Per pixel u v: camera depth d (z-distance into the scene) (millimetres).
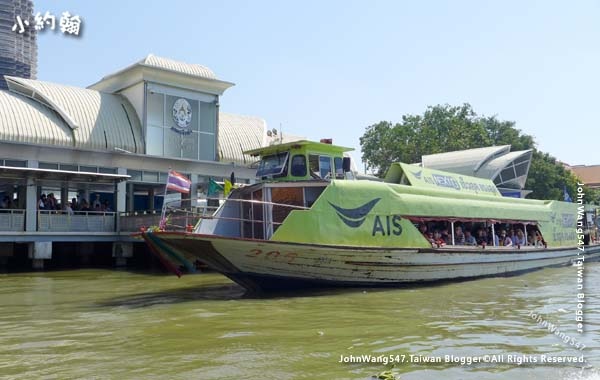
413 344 7863
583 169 92500
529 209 21234
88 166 24672
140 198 30359
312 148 14820
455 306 11383
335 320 9695
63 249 24219
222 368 6629
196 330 8844
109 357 7156
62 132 24578
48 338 8336
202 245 12289
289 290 13609
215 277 18047
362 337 8328
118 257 22906
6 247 22547
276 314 10320
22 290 14484
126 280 17109
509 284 15758
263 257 12703
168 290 14414
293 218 13039
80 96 26531
